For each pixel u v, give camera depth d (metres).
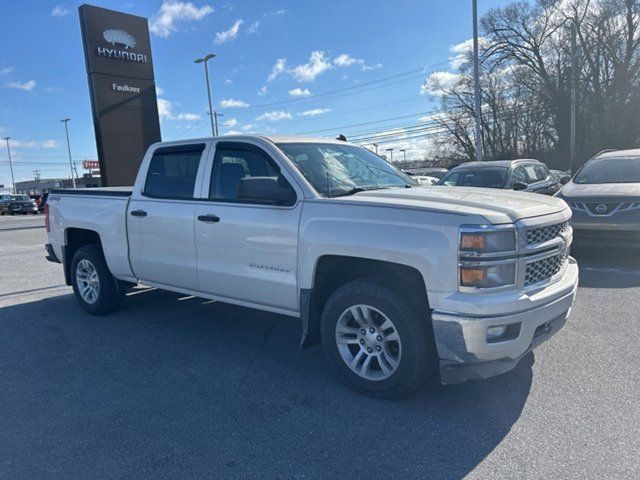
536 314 3.26
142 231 5.18
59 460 3.00
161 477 2.81
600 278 6.72
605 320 5.06
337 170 4.38
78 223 5.97
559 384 3.74
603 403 3.44
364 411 3.48
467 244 3.12
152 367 4.38
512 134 52.94
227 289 4.51
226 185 4.53
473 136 57.47
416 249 3.28
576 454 2.88
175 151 5.02
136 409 3.60
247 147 4.43
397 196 3.74
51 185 103.94
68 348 4.93
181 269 4.85
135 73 22.28
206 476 2.80
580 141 42.09
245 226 4.22
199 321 5.69
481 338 3.13
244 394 3.80
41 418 3.51
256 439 3.16
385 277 3.62
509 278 3.20
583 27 41.69
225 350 4.75
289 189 4.02
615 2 39.53
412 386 3.47
